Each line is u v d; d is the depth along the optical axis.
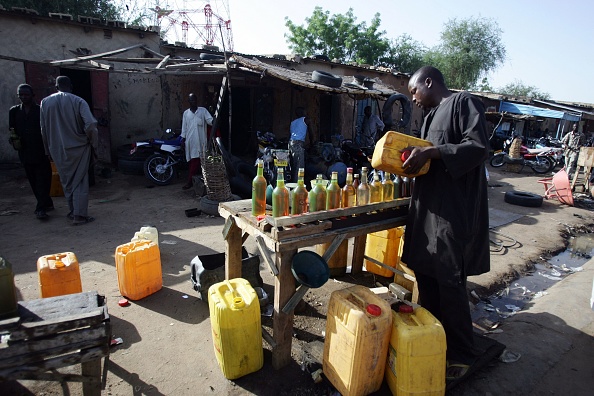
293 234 2.27
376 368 2.17
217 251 4.40
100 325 1.75
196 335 2.82
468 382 2.42
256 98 11.02
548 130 22.89
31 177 5.28
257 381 2.38
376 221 2.74
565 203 7.74
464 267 2.31
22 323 1.64
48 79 8.17
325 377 2.34
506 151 15.38
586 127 24.11
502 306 3.61
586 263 4.62
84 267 3.84
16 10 7.70
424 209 2.39
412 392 2.08
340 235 2.47
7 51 7.86
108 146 8.77
